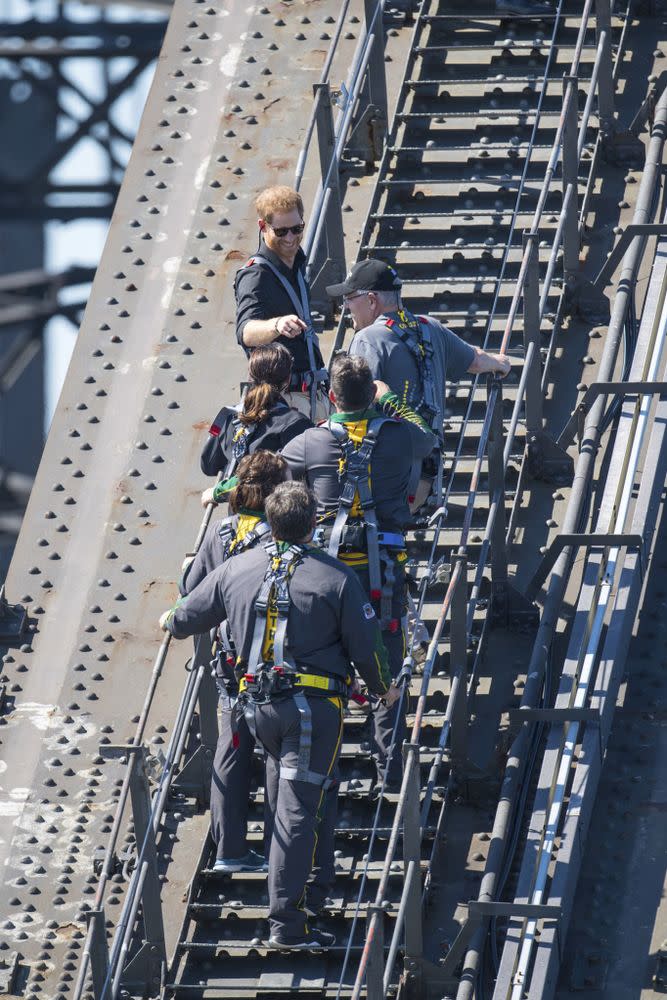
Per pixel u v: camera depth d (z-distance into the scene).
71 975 29.83
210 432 30.66
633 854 28.44
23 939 30.39
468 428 35.84
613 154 40.62
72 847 31.75
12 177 130.88
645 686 30.78
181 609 27.08
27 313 106.19
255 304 30.78
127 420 37.84
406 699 29.61
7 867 31.48
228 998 28.25
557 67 42.41
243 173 41.81
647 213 36.97
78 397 38.47
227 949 29.05
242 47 44.47
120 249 40.91
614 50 42.84
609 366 33.19
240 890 30.11
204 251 40.47
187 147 42.59
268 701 26.23
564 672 29.88
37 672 34.44
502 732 30.66
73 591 35.50
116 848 31.66
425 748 30.53
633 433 32.25
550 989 26.09
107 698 33.84
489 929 28.16
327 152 39.25
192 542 35.78
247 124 42.81
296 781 26.53
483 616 33.06
